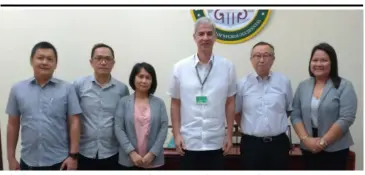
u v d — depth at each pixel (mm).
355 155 2297
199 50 1759
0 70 2467
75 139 1799
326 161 1871
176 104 1859
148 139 1845
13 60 2463
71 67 2471
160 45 2471
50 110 1740
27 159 1770
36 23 2443
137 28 2461
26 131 1743
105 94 1890
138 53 2475
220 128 1791
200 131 1769
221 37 2469
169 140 2346
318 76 1837
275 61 2479
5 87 2477
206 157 1808
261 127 1849
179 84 1806
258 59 1823
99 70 1844
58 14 2441
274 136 1863
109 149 1887
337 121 1778
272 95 1858
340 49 2465
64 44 2459
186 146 1797
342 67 2477
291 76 2488
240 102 1936
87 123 1867
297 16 2447
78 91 1891
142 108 1860
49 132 1741
